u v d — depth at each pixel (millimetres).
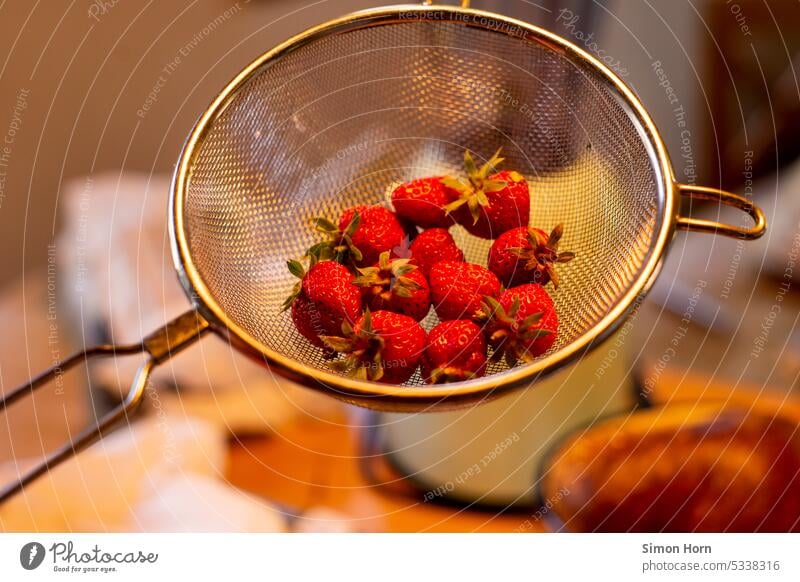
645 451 407
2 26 784
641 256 360
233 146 403
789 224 572
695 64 638
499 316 362
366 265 385
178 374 481
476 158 427
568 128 411
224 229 399
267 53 397
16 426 493
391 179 431
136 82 792
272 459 449
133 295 540
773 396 461
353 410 462
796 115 613
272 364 350
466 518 417
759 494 398
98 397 498
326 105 423
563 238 407
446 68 419
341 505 429
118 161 770
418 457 433
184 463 447
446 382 364
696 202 607
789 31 622
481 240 412
